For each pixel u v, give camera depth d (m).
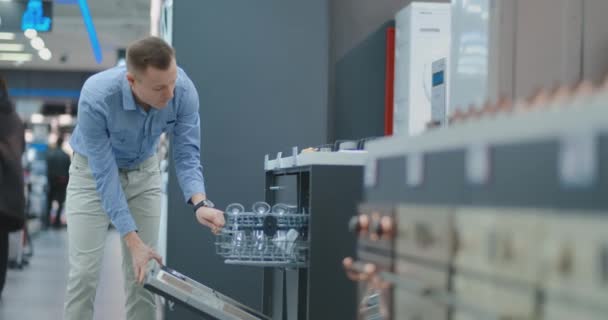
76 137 3.79
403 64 5.86
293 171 3.59
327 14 5.69
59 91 23.69
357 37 6.90
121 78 3.58
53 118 25.44
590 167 1.14
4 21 14.09
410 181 1.83
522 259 1.33
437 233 1.68
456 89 3.06
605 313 1.11
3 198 5.90
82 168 3.74
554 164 1.23
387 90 6.21
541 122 1.28
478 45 2.81
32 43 17.67
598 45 2.68
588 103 1.15
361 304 2.22
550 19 2.67
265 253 3.27
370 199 2.15
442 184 1.66
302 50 5.68
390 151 1.98
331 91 6.87
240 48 5.63
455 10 3.08
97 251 3.76
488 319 1.45
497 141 1.42
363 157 3.15
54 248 12.73
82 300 3.75
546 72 2.67
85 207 3.73
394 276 1.93
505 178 1.39
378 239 2.05
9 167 5.89
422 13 5.68
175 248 5.41
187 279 3.38
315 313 3.11
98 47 18.58
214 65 5.61
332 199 3.13
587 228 1.15
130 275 3.88
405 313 1.86
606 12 2.68
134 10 15.08
